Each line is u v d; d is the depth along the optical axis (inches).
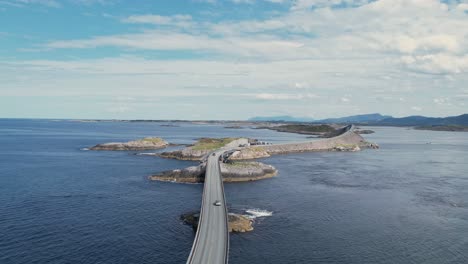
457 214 3218.5
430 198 3752.5
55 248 2369.6
